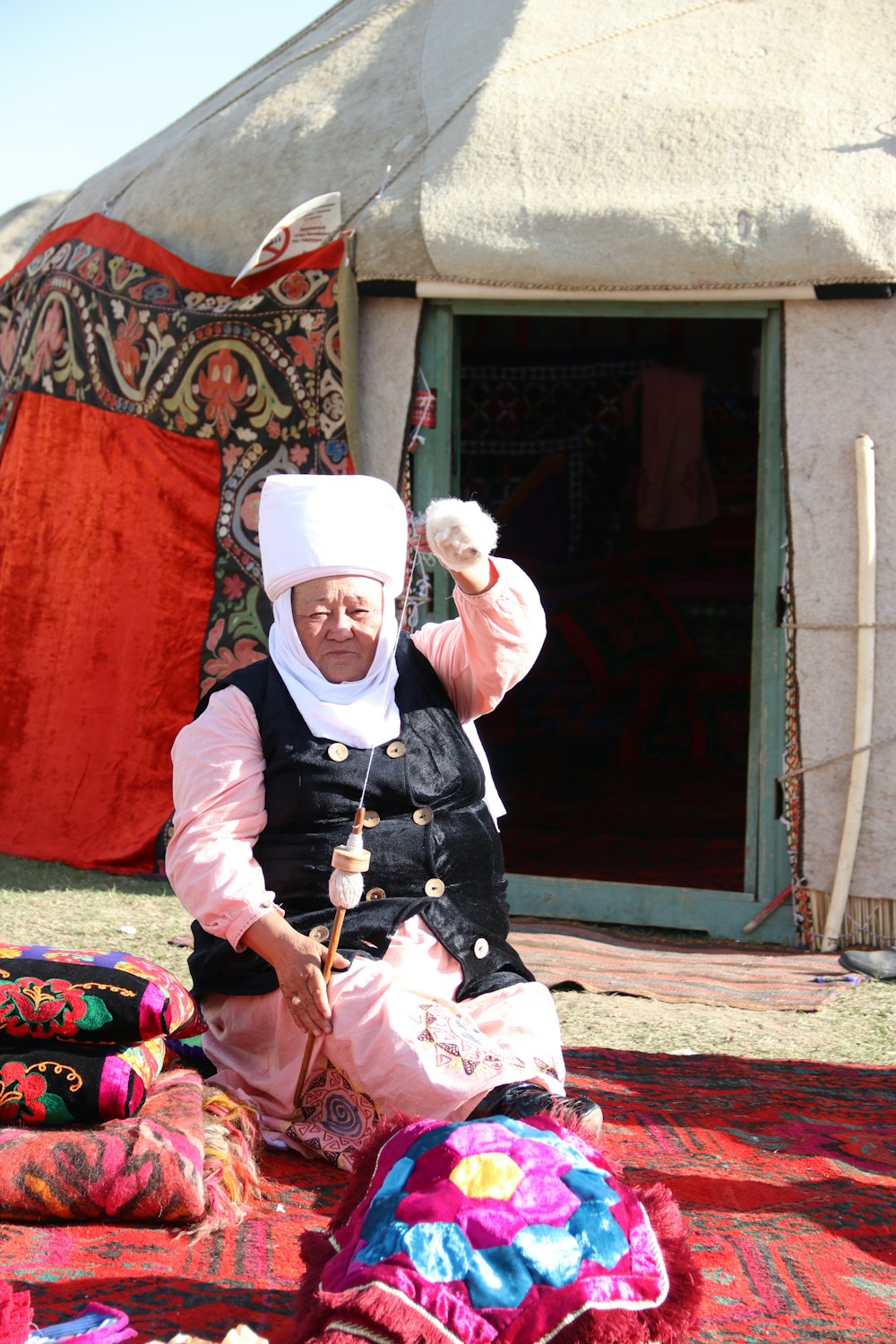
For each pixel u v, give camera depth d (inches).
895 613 206.5
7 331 279.9
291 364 225.3
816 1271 88.6
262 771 108.6
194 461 235.3
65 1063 97.6
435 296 217.3
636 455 409.1
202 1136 97.0
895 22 230.1
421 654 117.3
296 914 106.9
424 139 225.0
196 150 248.2
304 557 108.6
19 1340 70.4
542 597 389.4
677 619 382.9
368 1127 103.8
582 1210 73.7
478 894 111.4
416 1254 70.2
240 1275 84.6
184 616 234.8
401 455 221.3
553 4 240.2
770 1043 155.4
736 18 232.8
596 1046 151.7
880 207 205.6
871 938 206.5
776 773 214.1
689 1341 78.0
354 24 256.7
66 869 234.8
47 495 255.0
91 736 243.3
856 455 206.1
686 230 207.5
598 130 217.9
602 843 272.5
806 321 209.8
